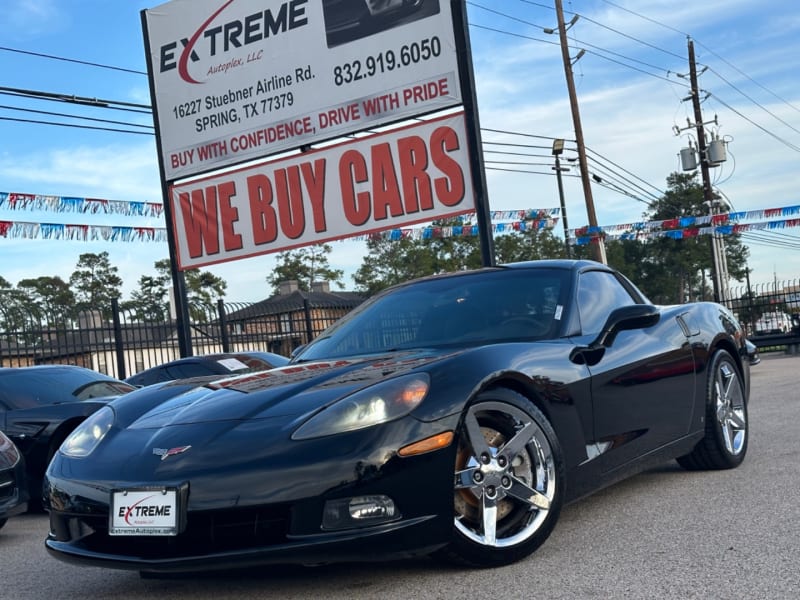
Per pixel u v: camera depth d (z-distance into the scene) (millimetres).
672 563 2889
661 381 4016
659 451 3998
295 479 2703
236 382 3432
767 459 4848
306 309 16047
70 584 3418
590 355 3551
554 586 2729
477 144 10703
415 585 2871
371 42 11336
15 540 4812
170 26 12906
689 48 29219
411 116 11125
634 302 4336
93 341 14398
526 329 3615
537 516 3111
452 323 3736
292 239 12117
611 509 3848
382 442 2740
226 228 12602
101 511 2908
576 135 25969
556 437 3201
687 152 28859
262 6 12125
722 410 4605
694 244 55688
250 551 2707
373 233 11555
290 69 11984
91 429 3314
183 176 12906
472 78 10750
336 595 2846
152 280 39625
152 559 2805
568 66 25984
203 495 2750
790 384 10070
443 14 10812
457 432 2854
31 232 11320
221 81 12531
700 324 4566
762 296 20812
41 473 6008
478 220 10742
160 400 3424
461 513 2994
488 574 2934
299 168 12008
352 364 3363
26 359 12219
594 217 25516
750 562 2832
